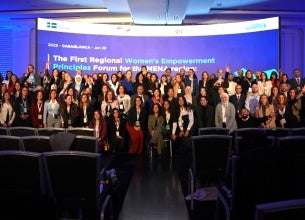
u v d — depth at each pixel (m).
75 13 12.50
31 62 14.61
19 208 1.35
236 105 8.39
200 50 12.12
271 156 2.70
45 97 8.58
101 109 8.49
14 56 14.70
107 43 12.05
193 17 12.81
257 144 4.59
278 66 10.91
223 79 9.80
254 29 11.41
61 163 3.09
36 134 5.80
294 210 1.36
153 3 9.89
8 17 13.20
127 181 5.79
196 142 4.32
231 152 4.52
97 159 3.06
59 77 9.79
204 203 4.62
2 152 3.07
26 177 3.12
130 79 9.68
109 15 12.87
